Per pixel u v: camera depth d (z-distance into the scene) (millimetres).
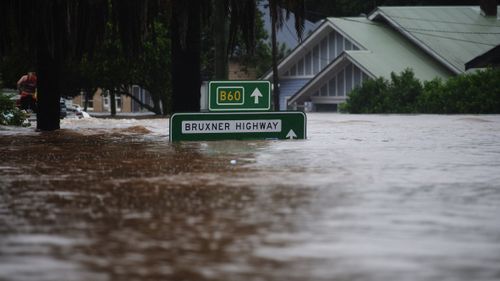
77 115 78125
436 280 9688
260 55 127438
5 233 12414
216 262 10516
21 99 62438
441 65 122375
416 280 9688
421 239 12000
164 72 92062
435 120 62219
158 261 10562
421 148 29641
